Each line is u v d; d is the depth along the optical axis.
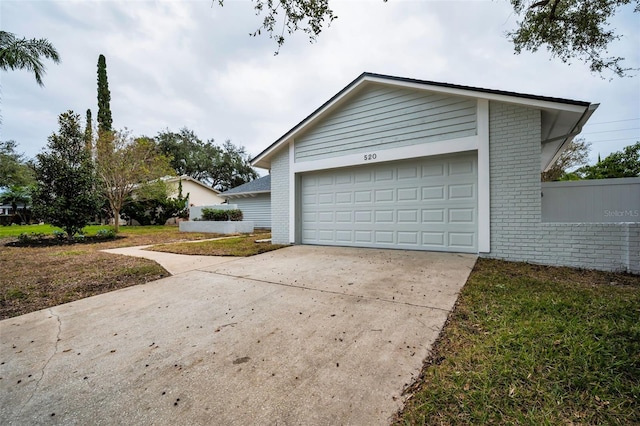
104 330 3.00
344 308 3.30
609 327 2.47
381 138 6.95
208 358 2.38
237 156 36.44
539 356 2.10
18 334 2.95
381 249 7.00
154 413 1.75
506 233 5.48
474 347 2.28
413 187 6.72
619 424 1.48
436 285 3.96
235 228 13.91
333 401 1.79
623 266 4.56
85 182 10.48
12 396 1.96
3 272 5.46
